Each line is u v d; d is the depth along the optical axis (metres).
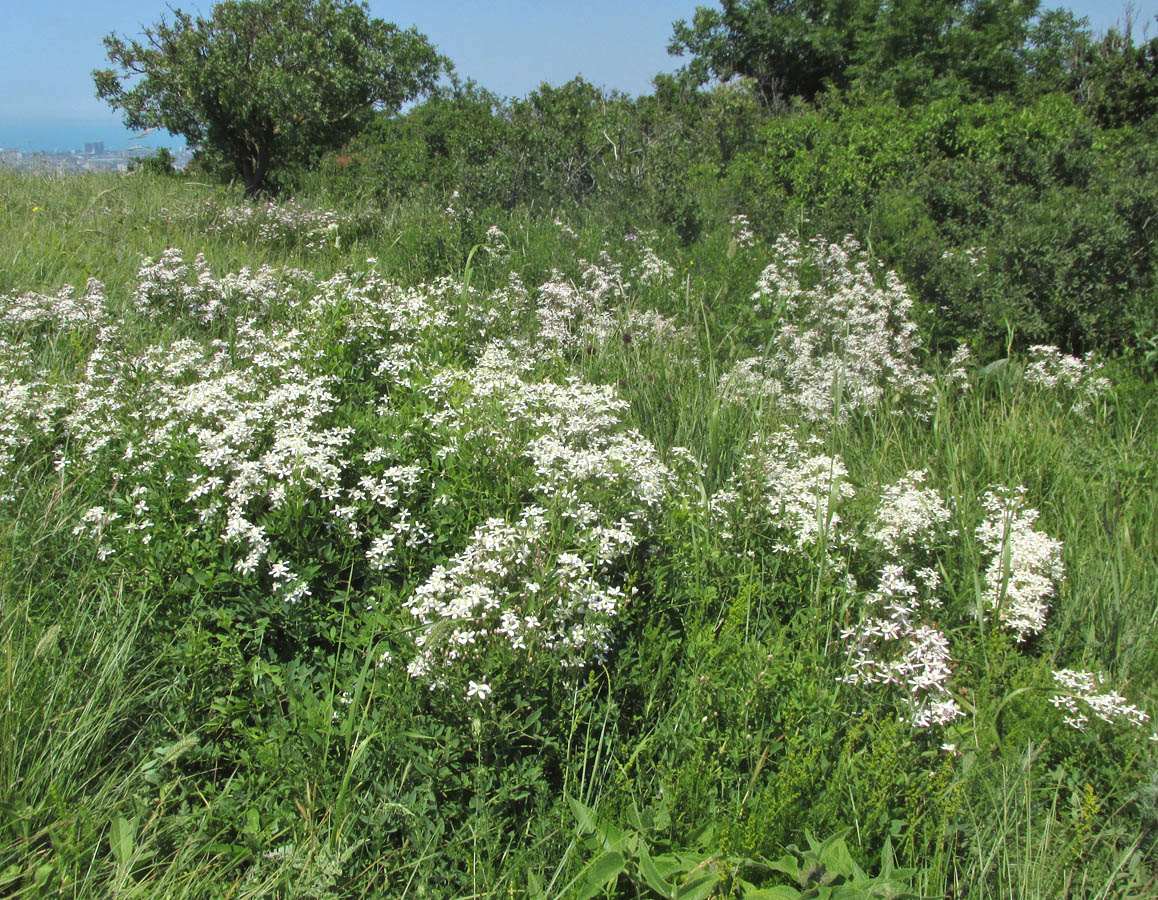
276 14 18.69
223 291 6.62
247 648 2.97
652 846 2.36
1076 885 2.44
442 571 2.84
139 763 2.59
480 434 3.76
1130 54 18.64
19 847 2.14
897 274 7.91
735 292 8.25
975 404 5.88
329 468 3.40
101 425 3.97
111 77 18.06
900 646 3.01
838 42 29.58
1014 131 13.12
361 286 5.98
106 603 3.06
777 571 3.66
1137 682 3.26
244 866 2.33
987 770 2.66
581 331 6.73
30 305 5.71
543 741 2.57
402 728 2.54
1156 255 7.41
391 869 2.31
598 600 2.85
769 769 2.66
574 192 13.82
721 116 19.36
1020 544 3.75
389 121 20.14
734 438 4.98
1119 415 5.83
